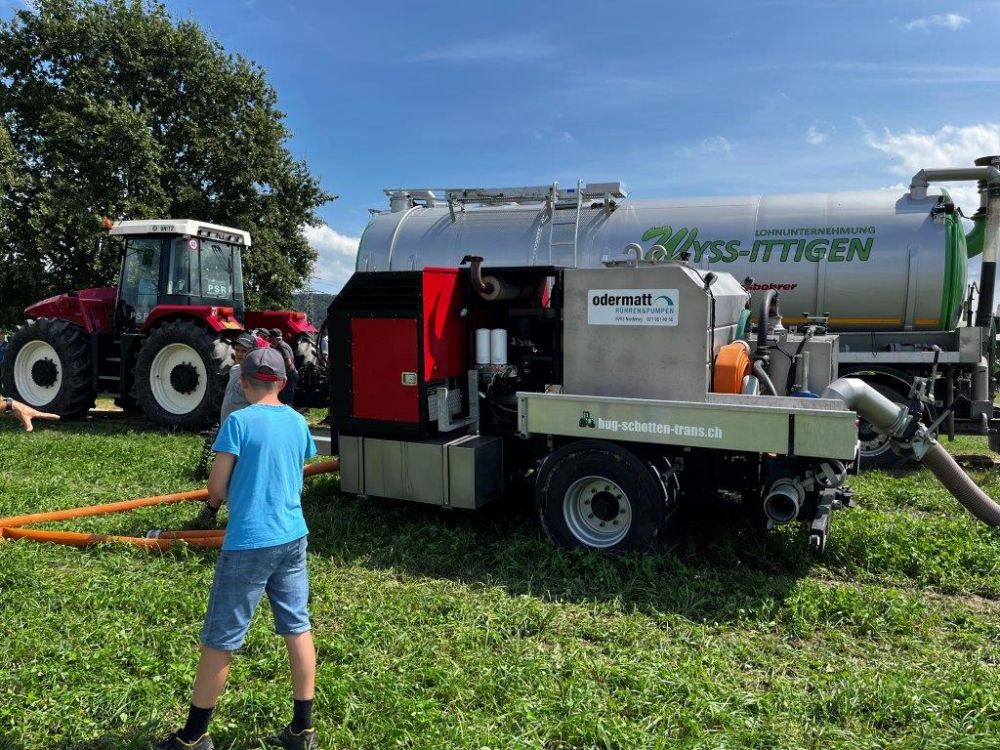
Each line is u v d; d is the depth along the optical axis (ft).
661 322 17.35
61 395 39.22
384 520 20.98
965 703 11.45
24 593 15.43
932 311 28.89
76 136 66.69
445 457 19.71
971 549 18.13
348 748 10.43
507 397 21.25
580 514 18.52
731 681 12.37
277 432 10.33
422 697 11.58
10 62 71.31
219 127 77.30
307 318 43.91
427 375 19.88
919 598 16.19
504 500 23.04
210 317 36.35
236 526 9.89
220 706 11.22
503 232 33.65
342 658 12.84
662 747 10.18
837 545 18.70
